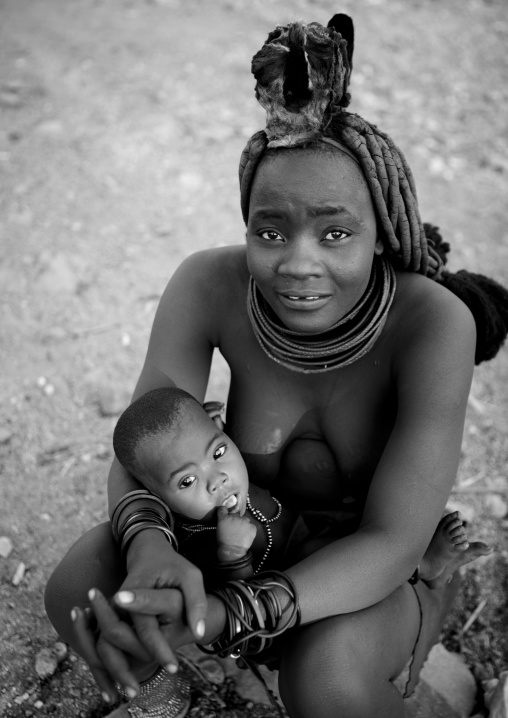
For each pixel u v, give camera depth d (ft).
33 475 9.85
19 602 8.35
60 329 11.80
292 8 20.38
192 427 6.03
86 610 5.31
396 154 5.68
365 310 6.14
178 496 6.02
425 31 19.95
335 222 5.48
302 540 6.69
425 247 6.16
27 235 13.28
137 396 6.63
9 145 15.15
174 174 14.82
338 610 5.71
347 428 6.49
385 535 5.78
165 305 6.75
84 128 15.70
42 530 9.18
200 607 5.09
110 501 6.36
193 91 16.94
